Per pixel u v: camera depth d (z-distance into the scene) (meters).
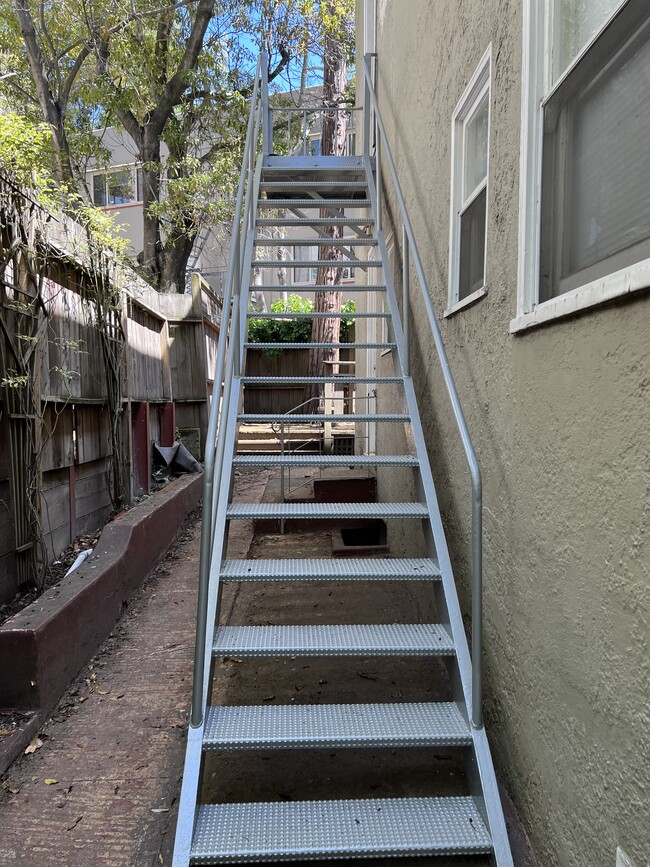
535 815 1.86
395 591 4.19
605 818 1.44
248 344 3.57
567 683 1.64
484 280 2.40
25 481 3.17
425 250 3.57
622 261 1.48
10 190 3.05
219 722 2.02
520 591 1.98
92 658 3.14
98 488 4.62
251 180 4.30
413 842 1.73
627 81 1.45
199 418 7.84
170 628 3.53
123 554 3.72
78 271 4.24
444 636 2.31
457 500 2.82
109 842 1.92
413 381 3.93
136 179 15.44
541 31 1.86
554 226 1.82
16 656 2.48
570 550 1.62
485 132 2.64
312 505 2.84
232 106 10.72
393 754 2.43
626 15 1.46
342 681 2.97
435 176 3.29
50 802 2.09
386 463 2.95
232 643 2.23
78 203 5.08
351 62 11.38
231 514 2.69
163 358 7.10
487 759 1.90
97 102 10.66
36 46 8.27
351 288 3.97
